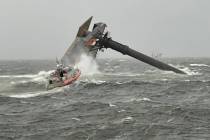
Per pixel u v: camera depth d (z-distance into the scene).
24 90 60.06
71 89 60.34
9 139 30.66
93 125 34.66
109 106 44.47
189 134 31.70
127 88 62.41
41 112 41.75
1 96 53.03
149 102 47.81
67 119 37.75
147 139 30.50
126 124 34.91
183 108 42.22
